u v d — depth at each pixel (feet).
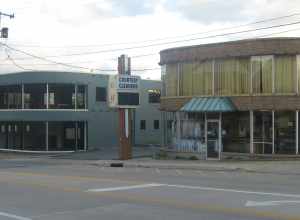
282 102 106.63
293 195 51.60
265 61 108.27
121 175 78.07
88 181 67.46
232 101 111.65
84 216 40.75
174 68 121.60
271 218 38.52
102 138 173.37
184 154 119.75
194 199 49.11
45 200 49.78
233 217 39.09
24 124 167.53
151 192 55.06
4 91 173.47
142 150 164.86
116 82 120.78
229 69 112.27
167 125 127.24
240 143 111.34
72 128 166.81
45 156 149.07
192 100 116.78
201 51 115.65
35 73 163.63
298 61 106.63
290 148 106.52
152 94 200.23
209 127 115.75
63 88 164.55
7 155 155.94
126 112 122.72
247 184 63.41
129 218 39.45
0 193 55.36
